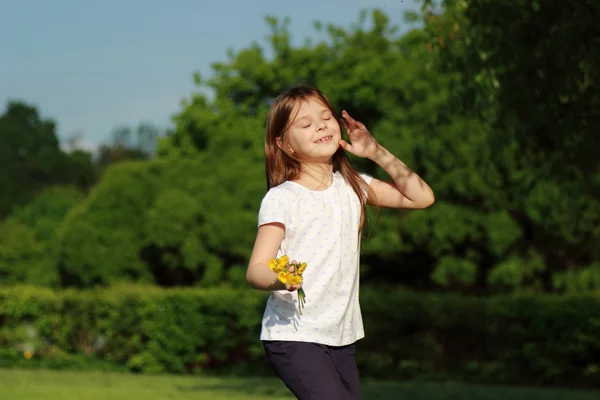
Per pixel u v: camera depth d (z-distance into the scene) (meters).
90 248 23.52
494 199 18.62
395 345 16.75
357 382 3.68
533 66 7.29
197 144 27.19
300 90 3.84
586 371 15.36
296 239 3.61
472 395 12.17
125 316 18.55
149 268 24.22
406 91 19.78
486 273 21.97
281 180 3.80
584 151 7.88
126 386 13.25
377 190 3.93
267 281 3.36
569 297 15.59
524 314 15.66
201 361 18.36
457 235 19.66
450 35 8.20
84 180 64.38
